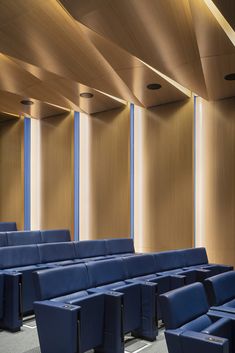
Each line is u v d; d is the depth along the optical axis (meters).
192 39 4.85
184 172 7.91
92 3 4.02
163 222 8.18
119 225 8.78
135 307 4.21
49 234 7.64
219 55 5.39
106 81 6.78
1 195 11.12
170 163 8.14
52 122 10.23
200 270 5.54
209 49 5.16
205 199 7.72
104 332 3.76
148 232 8.43
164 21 4.42
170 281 4.91
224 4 3.81
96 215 9.25
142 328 4.29
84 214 9.52
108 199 9.04
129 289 4.14
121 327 3.72
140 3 4.05
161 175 8.27
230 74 6.21
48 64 5.92
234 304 3.79
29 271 4.90
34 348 3.91
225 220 7.40
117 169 8.90
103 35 4.70
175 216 7.99
